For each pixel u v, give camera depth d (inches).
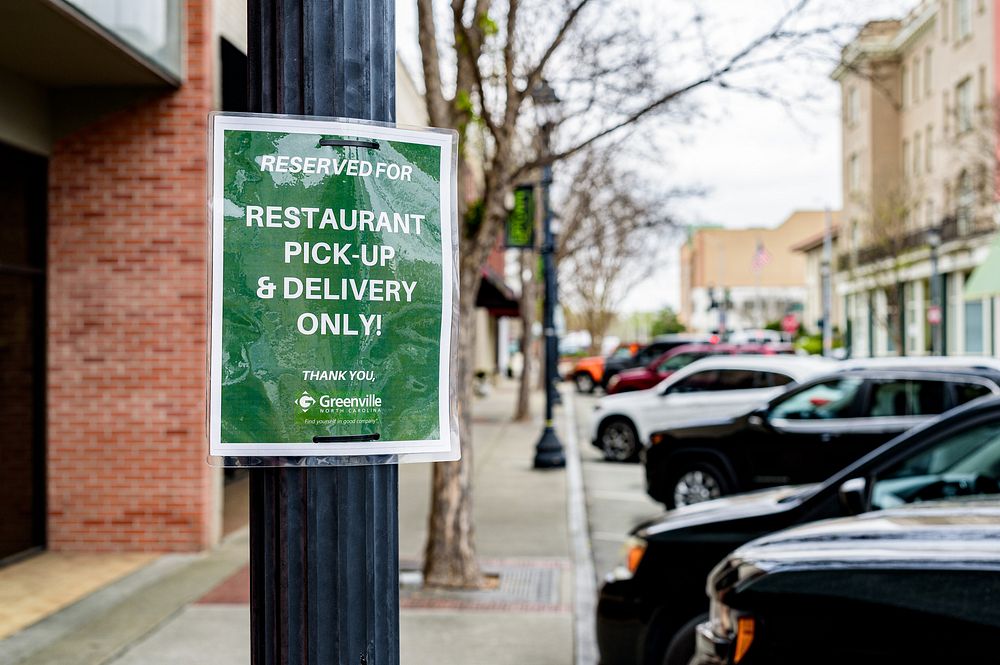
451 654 254.1
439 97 326.0
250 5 87.4
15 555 358.0
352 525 84.0
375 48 87.1
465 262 333.1
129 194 372.5
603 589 217.9
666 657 204.4
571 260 1819.6
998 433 224.8
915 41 1904.5
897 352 1855.3
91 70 346.3
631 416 677.9
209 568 347.3
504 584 332.5
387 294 85.7
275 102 85.8
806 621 129.7
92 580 329.4
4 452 351.9
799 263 4766.2
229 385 83.0
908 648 122.5
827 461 402.9
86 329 372.5
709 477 427.2
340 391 84.4
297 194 84.2
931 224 1790.1
